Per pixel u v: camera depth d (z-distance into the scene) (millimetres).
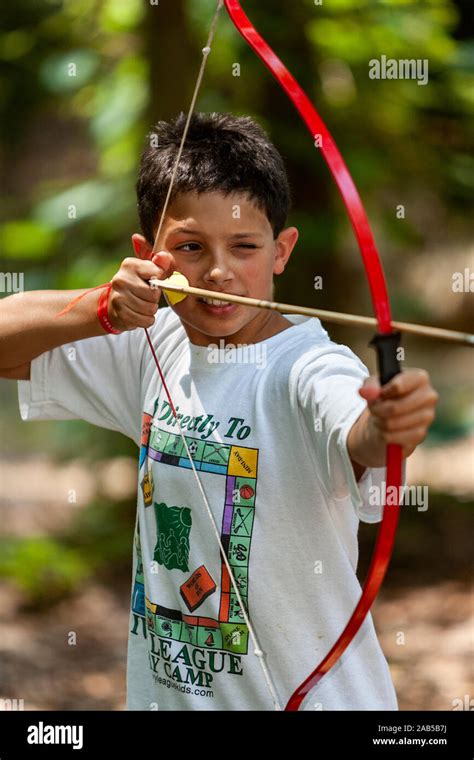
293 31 12180
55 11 13734
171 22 12273
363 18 12766
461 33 15789
